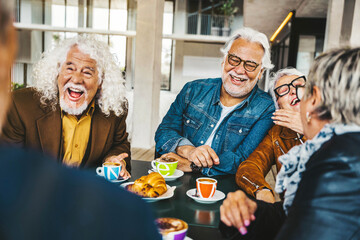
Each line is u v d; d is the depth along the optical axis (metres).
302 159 0.79
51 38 14.47
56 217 0.27
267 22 9.57
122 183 1.44
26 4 14.21
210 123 1.98
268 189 1.37
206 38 14.57
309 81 0.80
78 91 1.55
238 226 0.94
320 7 6.52
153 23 5.55
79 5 14.08
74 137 1.64
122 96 1.74
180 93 2.10
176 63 15.65
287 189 0.84
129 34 13.30
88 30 13.47
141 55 5.64
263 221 1.01
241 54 1.81
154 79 5.75
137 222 0.30
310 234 0.62
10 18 0.30
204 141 1.99
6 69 0.30
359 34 4.07
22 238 0.26
